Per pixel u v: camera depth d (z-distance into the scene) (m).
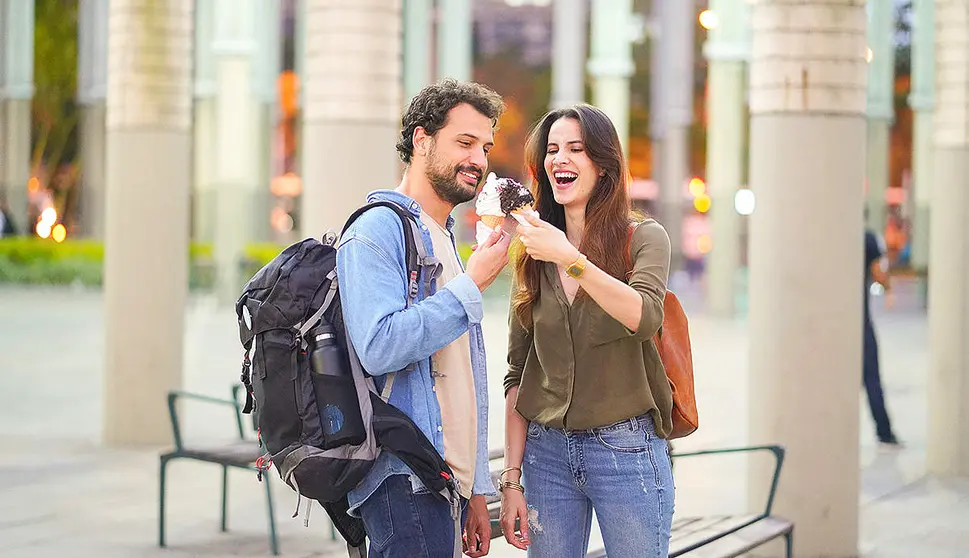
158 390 10.28
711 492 9.03
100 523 7.71
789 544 6.07
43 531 7.50
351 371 3.60
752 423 7.05
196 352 17.36
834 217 6.81
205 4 31.66
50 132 44.41
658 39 39.44
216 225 26.38
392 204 3.70
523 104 48.72
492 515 5.34
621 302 3.76
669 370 4.12
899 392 14.30
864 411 12.95
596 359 3.98
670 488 4.05
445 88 3.75
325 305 3.61
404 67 30.80
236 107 26.38
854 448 7.02
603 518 4.05
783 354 6.89
